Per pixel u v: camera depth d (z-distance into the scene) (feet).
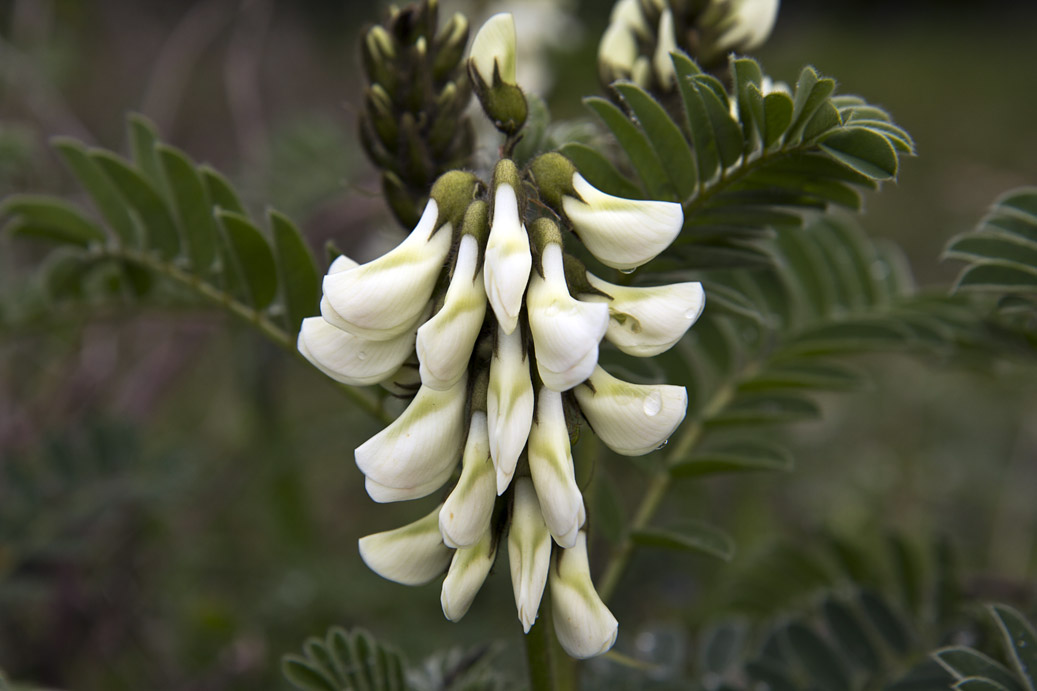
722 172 0.87
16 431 1.71
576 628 0.79
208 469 1.85
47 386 1.81
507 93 0.80
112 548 1.64
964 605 1.09
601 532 1.03
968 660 0.87
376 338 0.77
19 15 2.17
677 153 0.87
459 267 0.77
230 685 1.61
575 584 0.79
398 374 0.80
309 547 1.80
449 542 0.77
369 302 0.77
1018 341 1.04
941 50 6.72
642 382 0.93
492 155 0.93
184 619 1.74
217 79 3.14
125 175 1.00
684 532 0.98
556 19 1.89
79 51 2.77
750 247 0.92
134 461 1.39
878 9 7.44
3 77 2.09
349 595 1.69
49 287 1.11
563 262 0.78
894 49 6.90
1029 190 0.92
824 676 1.06
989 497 2.26
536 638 0.85
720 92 0.85
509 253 0.76
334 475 2.23
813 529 1.82
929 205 4.09
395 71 0.90
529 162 0.79
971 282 0.90
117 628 1.65
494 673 0.99
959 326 1.06
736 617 1.36
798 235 1.08
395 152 0.91
